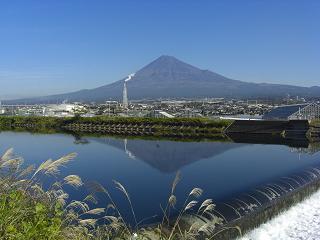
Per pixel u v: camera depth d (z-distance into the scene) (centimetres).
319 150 3158
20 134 5844
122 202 1377
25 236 468
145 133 6097
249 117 8256
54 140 4662
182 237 727
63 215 617
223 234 964
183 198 1470
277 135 4916
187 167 2389
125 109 12000
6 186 545
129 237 702
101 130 7075
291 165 2217
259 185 1498
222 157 2844
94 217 1113
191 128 5978
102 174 2152
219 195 1409
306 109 6384
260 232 1145
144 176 2075
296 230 1211
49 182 1262
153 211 1235
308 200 1502
